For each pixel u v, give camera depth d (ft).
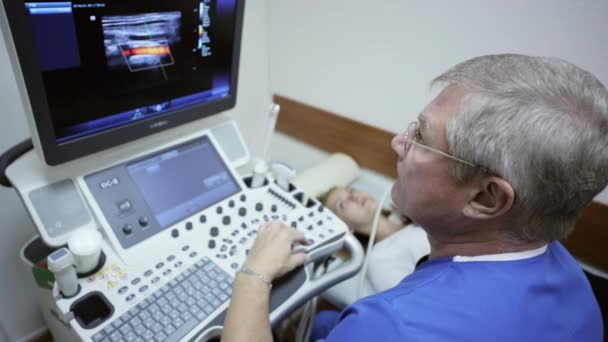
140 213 2.64
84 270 2.28
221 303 2.30
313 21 4.78
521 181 1.39
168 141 3.00
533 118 1.34
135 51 2.43
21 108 3.13
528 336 1.53
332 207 4.63
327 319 3.46
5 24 1.78
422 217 1.83
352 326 1.58
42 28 1.93
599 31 3.09
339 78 4.89
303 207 3.16
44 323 4.27
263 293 2.15
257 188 3.28
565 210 1.52
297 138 5.85
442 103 1.61
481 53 3.71
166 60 2.64
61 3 1.95
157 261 2.48
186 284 2.36
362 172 5.28
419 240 3.81
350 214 4.51
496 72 1.51
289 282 2.52
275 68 5.54
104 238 2.53
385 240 4.13
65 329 2.39
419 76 4.19
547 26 3.30
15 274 3.74
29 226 3.62
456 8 3.69
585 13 3.10
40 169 2.45
